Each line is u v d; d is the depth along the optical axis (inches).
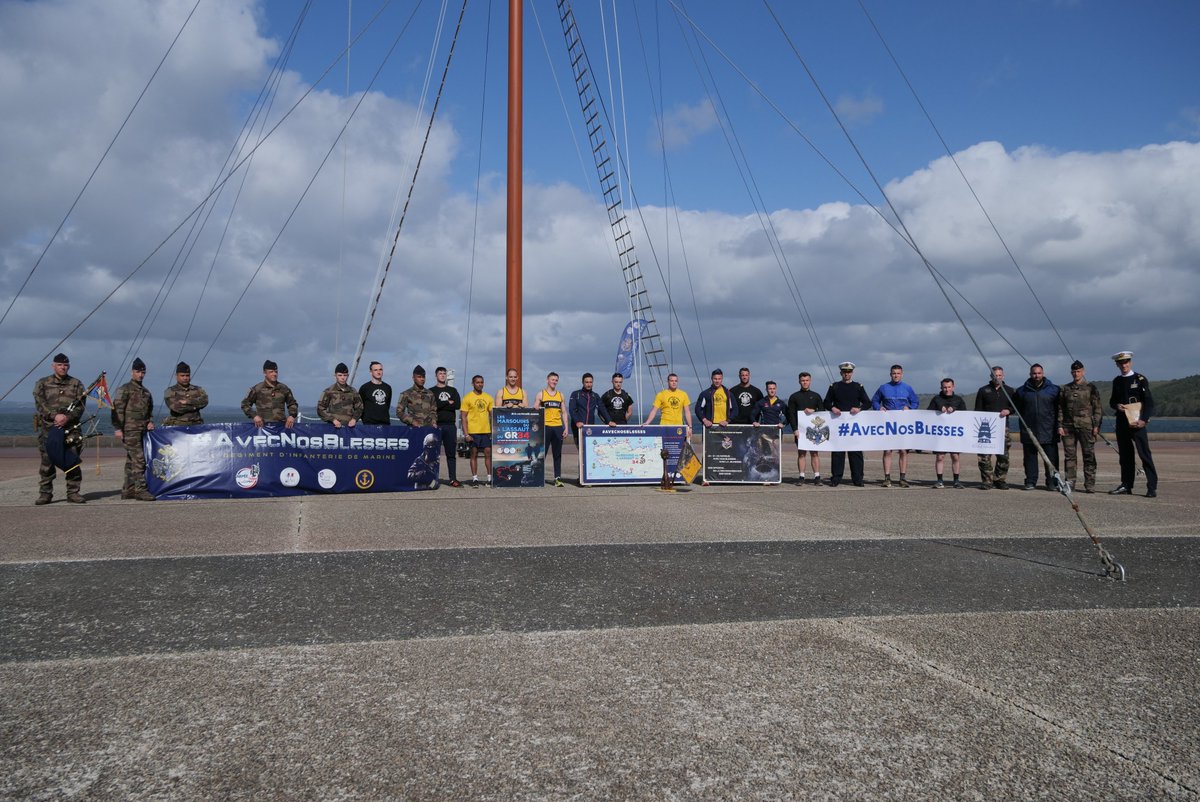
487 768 109.0
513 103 735.1
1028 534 321.7
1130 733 121.0
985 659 156.5
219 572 240.1
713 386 593.9
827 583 226.8
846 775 107.0
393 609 196.2
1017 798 101.0
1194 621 185.5
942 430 563.5
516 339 724.7
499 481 549.6
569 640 169.5
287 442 491.5
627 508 416.5
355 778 106.1
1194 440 1518.2
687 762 110.9
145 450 471.8
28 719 126.0
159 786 103.8
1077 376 525.3
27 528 334.6
